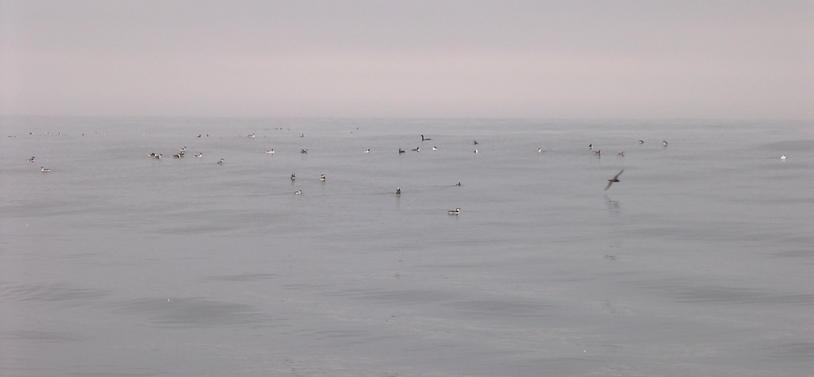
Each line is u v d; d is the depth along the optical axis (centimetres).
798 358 5881
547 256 8769
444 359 5897
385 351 6053
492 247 9225
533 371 5694
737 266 8300
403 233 10025
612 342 6200
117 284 7719
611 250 9044
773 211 11425
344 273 8088
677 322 6619
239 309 6981
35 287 7588
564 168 17038
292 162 18350
